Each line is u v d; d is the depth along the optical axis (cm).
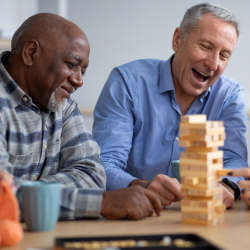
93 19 360
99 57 362
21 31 127
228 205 115
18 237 72
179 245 65
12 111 121
